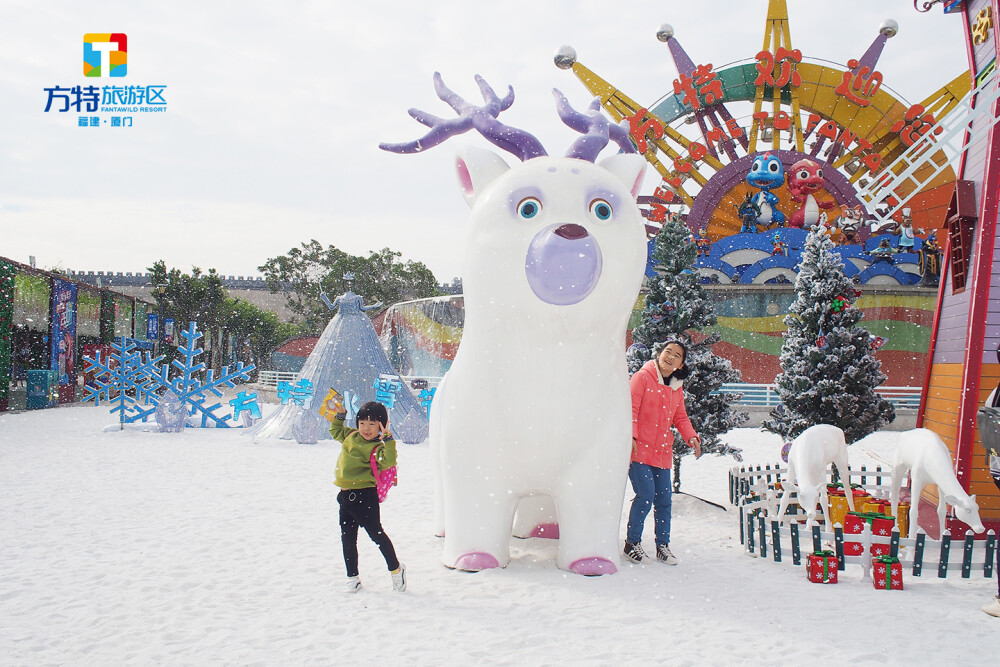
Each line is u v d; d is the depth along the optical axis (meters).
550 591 4.64
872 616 4.25
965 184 6.95
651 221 26.62
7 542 5.88
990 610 4.29
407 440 14.62
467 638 3.81
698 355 8.70
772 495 6.81
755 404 22.45
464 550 5.16
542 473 5.15
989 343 6.48
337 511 7.40
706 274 25.30
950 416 6.86
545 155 5.52
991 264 6.53
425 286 46.97
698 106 26.58
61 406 25.64
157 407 16.08
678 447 8.22
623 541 6.34
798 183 25.56
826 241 9.60
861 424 9.20
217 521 6.84
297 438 14.07
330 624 4.02
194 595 4.54
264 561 5.38
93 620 4.06
